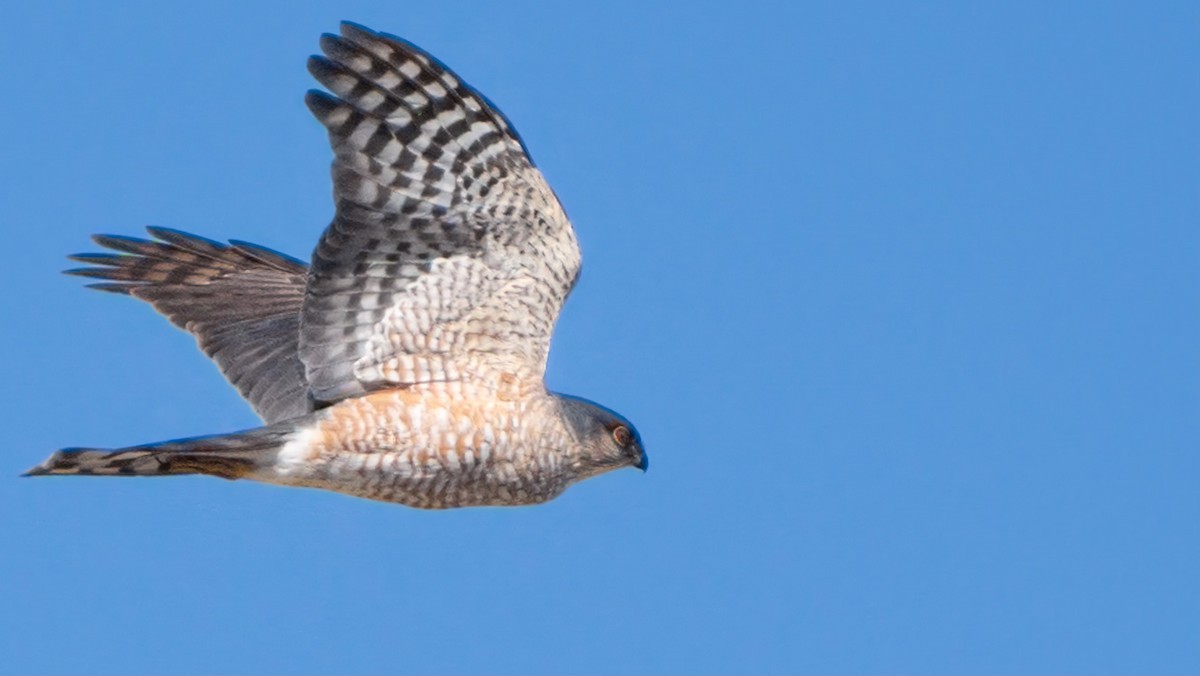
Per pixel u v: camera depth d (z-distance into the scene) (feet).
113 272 48.49
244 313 47.80
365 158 40.04
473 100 40.14
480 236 41.04
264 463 40.68
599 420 44.19
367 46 39.70
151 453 38.99
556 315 41.98
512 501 43.01
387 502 42.27
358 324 41.27
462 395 41.57
